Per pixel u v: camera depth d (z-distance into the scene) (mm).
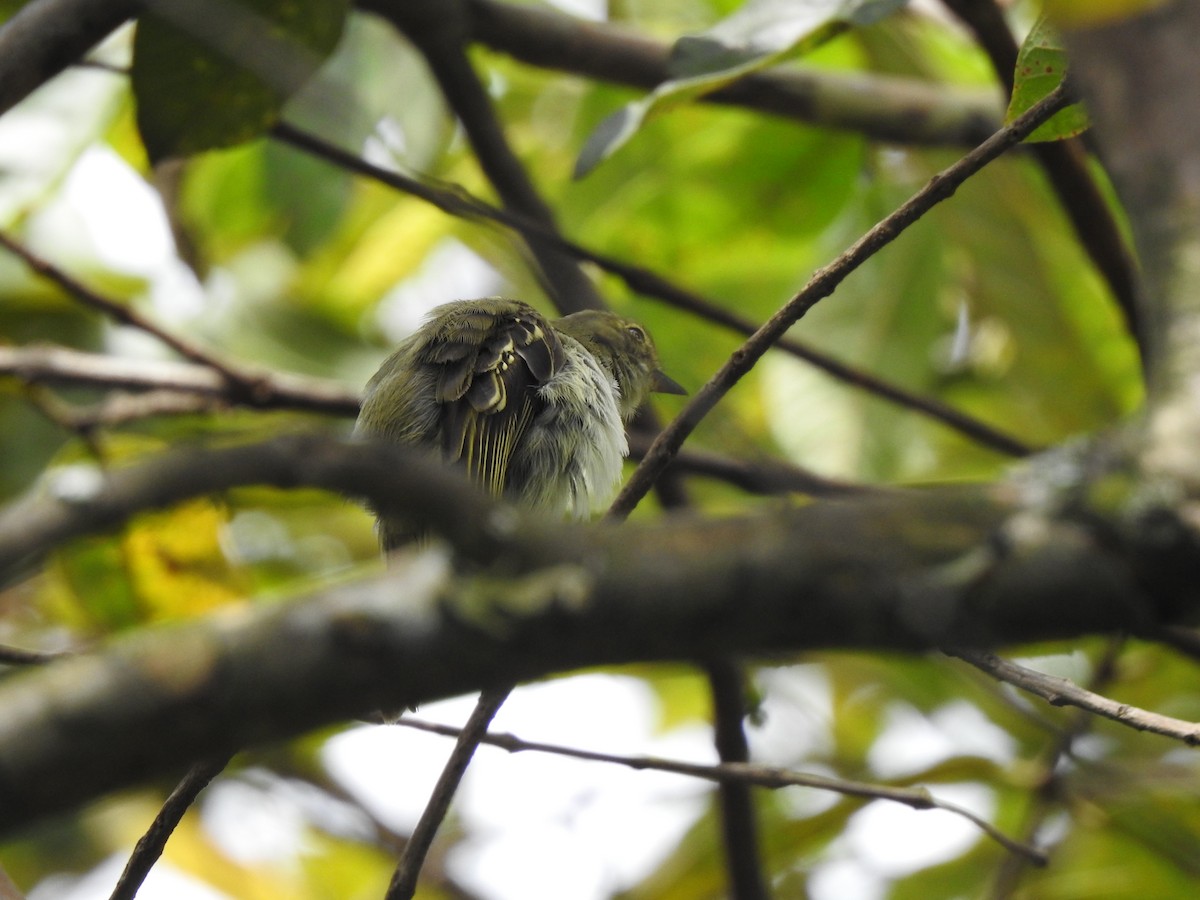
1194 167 3281
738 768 6691
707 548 2938
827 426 12508
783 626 2926
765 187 13203
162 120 8602
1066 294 13109
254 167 13039
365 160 9766
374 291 13969
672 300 9930
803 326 12922
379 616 2893
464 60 10453
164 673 2793
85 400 12266
